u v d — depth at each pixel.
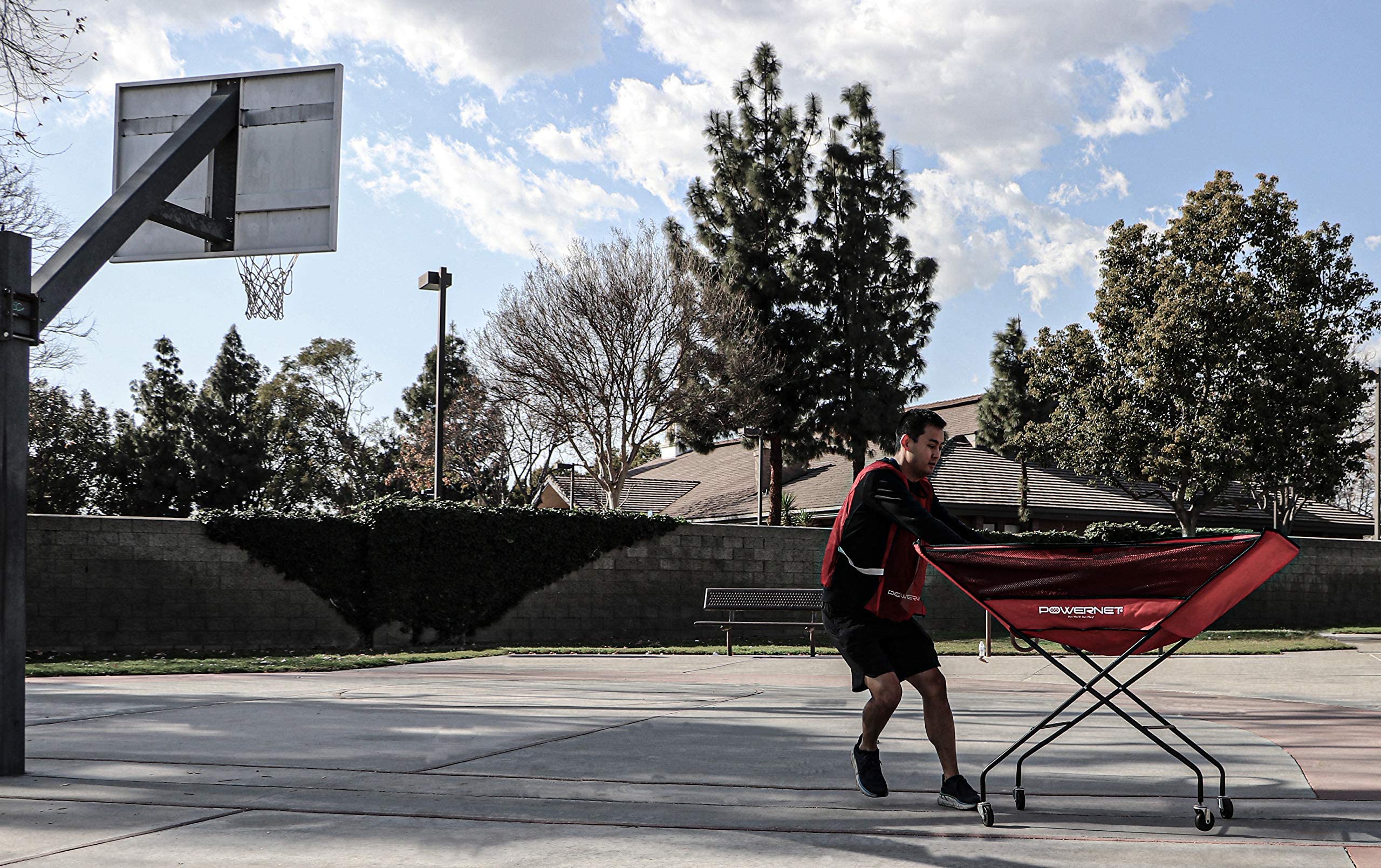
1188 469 25.42
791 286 32.47
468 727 7.21
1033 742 6.48
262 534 18.34
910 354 33.59
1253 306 25.19
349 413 52.78
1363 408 27.67
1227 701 9.34
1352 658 14.90
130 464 47.69
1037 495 34.28
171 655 17.36
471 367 32.53
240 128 8.19
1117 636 4.34
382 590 18.58
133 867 3.68
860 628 4.59
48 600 17.38
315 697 9.26
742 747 6.33
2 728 5.33
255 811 4.57
